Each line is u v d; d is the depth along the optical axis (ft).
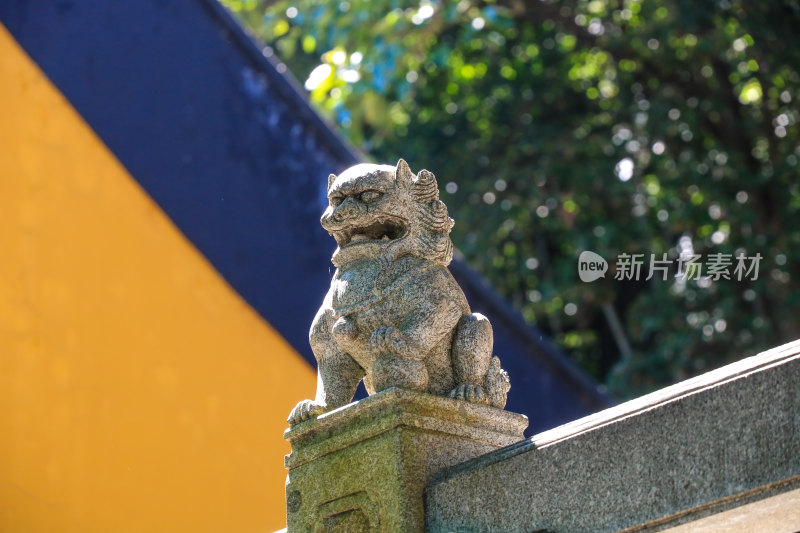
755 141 52.37
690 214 48.08
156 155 31.83
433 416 17.72
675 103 50.26
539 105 56.24
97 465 30.86
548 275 54.44
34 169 32.37
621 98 53.11
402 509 17.06
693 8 47.37
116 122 32.17
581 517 15.79
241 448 30.35
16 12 33.35
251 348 30.78
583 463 15.96
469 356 18.38
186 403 30.76
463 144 55.83
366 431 17.69
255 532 29.78
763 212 48.42
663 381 48.34
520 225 52.95
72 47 32.94
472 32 48.78
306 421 18.52
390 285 18.38
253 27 51.93
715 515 14.71
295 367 30.40
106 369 31.32
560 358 32.01
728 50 48.55
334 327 18.47
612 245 50.80
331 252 30.99
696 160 49.70
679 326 47.88
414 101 56.29
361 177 18.84
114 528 30.37
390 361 17.78
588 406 31.76
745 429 14.57
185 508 30.32
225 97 32.40
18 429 31.17
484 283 31.81
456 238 52.65
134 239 31.73
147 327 31.35
